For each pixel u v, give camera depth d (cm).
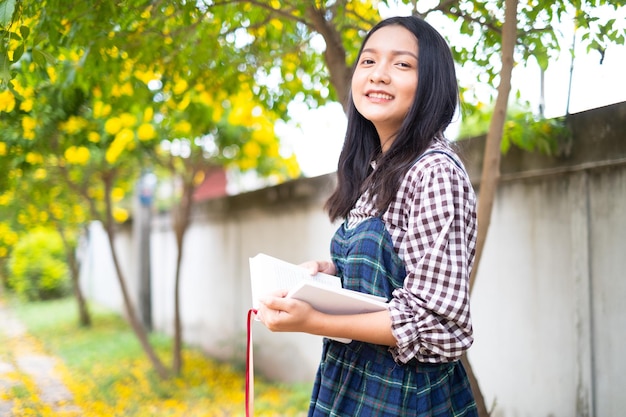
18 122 460
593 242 329
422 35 177
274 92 454
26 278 1562
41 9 292
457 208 157
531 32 311
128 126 566
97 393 601
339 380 175
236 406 576
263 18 386
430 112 172
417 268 155
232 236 797
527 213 372
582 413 335
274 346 698
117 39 330
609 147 312
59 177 745
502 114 289
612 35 290
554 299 353
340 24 350
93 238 1647
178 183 985
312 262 197
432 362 158
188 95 464
